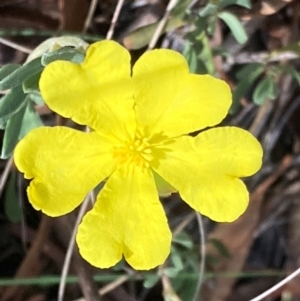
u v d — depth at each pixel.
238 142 0.06
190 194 0.06
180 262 0.09
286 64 0.09
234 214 0.06
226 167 0.06
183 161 0.06
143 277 0.09
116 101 0.06
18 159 0.05
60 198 0.06
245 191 0.06
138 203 0.06
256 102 0.09
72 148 0.06
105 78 0.06
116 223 0.06
